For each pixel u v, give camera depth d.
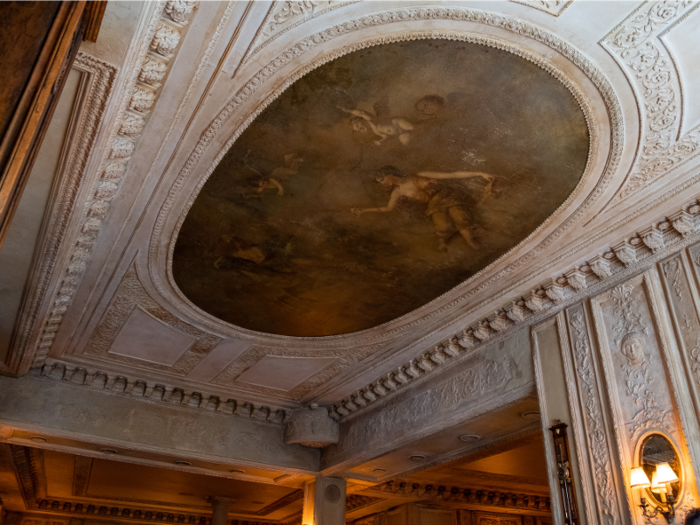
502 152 5.93
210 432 12.00
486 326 8.67
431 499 15.36
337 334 9.73
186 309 8.97
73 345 10.13
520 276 7.78
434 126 5.65
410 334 9.46
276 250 7.62
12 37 2.44
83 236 6.96
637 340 6.52
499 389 8.27
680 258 6.38
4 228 2.46
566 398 7.11
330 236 7.32
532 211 6.71
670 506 5.51
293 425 12.48
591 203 6.46
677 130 5.51
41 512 19.41
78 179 5.94
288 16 4.62
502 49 4.86
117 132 5.56
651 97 5.21
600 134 5.59
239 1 4.50
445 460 10.93
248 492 17.56
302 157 6.04
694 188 6.09
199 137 5.78
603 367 6.77
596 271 7.20
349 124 5.63
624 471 6.06
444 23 4.68
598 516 6.19
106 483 17.23
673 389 5.92
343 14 4.62
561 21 4.64
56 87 2.80
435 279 8.12
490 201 6.60
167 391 11.59
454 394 9.16
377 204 6.71
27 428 10.33
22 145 2.33
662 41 4.73
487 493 16.02
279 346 10.03
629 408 6.33
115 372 11.07
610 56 4.88
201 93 5.31
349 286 8.41
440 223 6.97
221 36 4.77
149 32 4.60
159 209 6.77
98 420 10.98
